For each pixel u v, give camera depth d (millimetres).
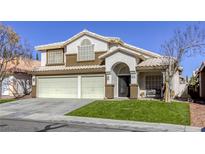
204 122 14703
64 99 27188
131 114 17000
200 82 27562
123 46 28094
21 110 21078
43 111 20172
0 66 30844
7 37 30766
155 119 15711
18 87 33625
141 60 26031
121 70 26969
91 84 27656
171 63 23078
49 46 31484
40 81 30938
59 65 31078
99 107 19672
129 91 26344
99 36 28094
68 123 15195
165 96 22078
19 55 32219
